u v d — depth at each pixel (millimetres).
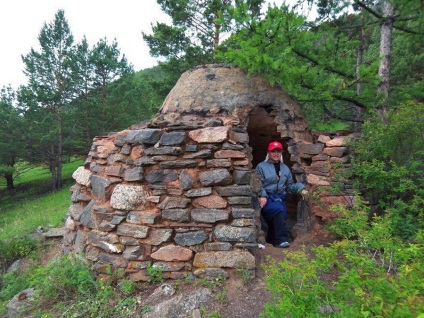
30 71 16047
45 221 7375
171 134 3426
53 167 17219
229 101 3982
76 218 4008
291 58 4309
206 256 3137
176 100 4191
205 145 3348
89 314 2932
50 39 16016
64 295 3307
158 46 11828
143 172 3475
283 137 4180
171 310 2740
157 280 3178
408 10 4746
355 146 3773
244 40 4250
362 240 2230
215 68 4387
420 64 12031
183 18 11578
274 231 3965
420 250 1599
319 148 3971
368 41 10141
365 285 1412
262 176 3988
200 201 3252
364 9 5336
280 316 1613
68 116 15555
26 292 3664
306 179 4035
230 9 4062
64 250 4270
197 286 3018
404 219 3209
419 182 3559
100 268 3381
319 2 5301
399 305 1191
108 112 16406
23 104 15727
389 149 3709
